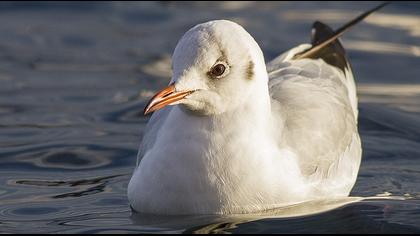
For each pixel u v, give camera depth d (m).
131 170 13.87
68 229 11.54
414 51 19.09
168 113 12.69
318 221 11.73
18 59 18.70
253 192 11.78
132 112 16.27
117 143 14.88
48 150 14.54
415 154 14.53
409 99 16.84
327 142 12.91
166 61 18.72
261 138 11.83
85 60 18.78
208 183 11.66
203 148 11.64
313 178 12.44
